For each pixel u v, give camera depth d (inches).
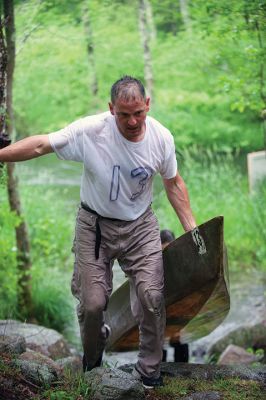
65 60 538.9
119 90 174.6
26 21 394.0
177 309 221.5
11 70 337.7
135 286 193.9
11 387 183.5
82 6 497.0
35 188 612.4
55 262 493.7
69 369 211.6
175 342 262.8
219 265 194.7
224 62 449.4
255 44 382.9
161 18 687.1
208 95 715.4
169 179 196.7
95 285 193.6
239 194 565.3
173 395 193.6
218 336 374.3
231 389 199.9
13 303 369.4
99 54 601.3
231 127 730.2
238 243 514.6
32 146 183.6
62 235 510.6
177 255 205.0
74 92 645.3
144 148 184.2
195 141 722.8
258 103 371.6
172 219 530.3
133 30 665.0
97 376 191.5
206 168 616.1
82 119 187.0
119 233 192.2
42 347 282.7
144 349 193.9
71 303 394.9
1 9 323.3
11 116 342.6
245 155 738.8
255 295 437.7
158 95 725.9
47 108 693.3
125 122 176.4
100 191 188.2
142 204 192.2
